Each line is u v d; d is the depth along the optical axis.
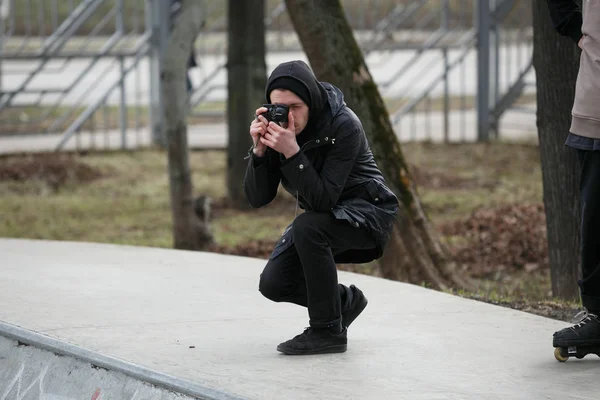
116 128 37.06
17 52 32.31
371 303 11.21
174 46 17.81
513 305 12.52
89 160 30.20
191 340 9.36
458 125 39.03
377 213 8.34
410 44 36.28
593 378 8.25
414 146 33.53
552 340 9.49
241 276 12.74
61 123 33.59
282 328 9.91
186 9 17.98
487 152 32.31
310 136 8.07
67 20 32.78
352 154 8.11
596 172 8.16
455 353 9.01
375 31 35.94
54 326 9.82
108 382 8.42
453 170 29.14
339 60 14.96
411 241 14.99
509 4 34.72
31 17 36.72
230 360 8.64
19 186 26.33
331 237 8.29
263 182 8.22
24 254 14.38
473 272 17.83
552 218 13.51
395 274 15.02
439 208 23.81
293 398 7.60
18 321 9.98
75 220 22.53
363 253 8.72
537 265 18.17
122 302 11.07
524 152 32.22
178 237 18.39
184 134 18.09
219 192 26.28
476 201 24.45
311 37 14.99
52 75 41.47
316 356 8.77
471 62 46.62
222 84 37.19
